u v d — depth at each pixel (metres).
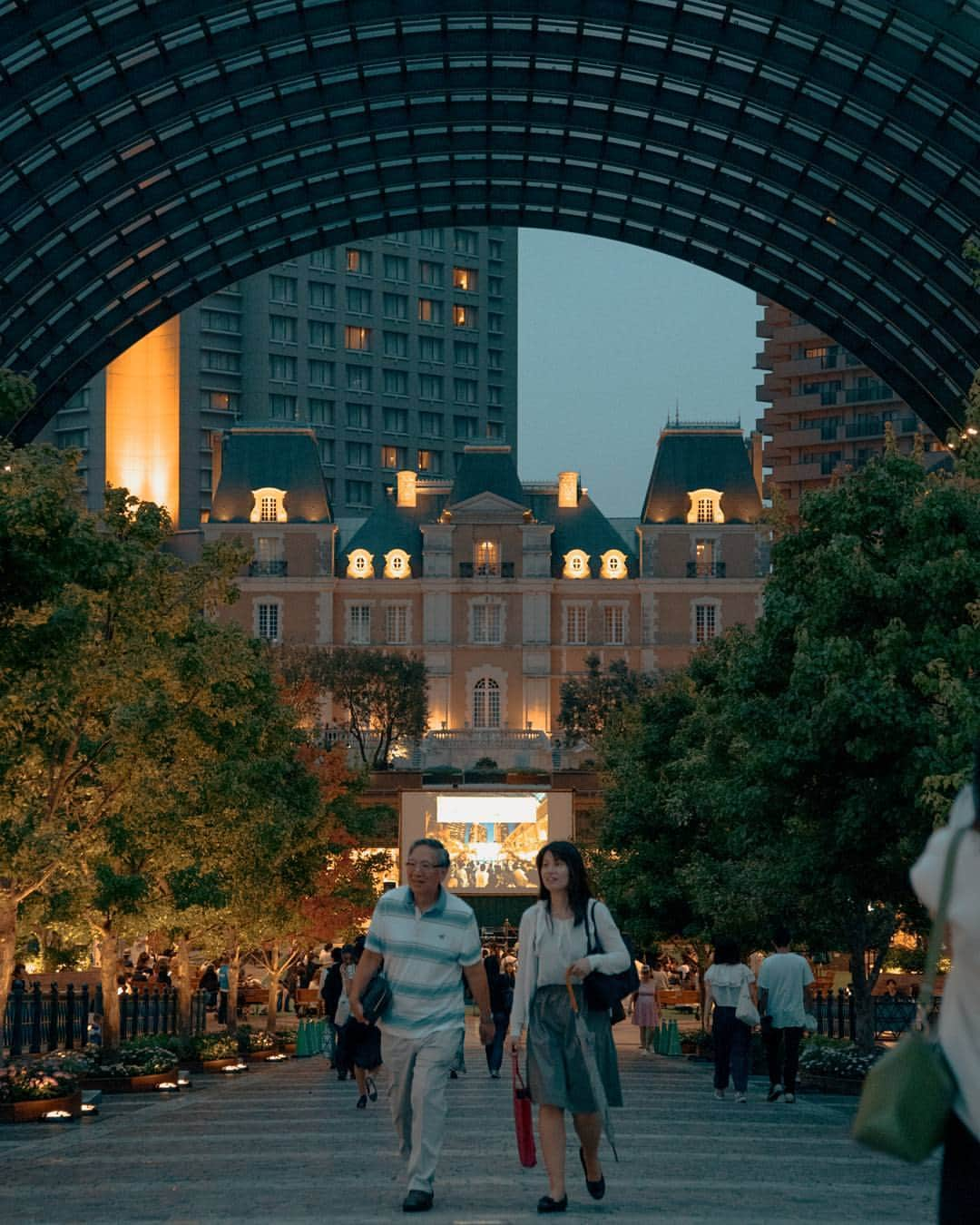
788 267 63.12
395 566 128.88
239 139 54.50
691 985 71.38
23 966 40.16
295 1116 18.62
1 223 47.88
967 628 21.03
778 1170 12.37
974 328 55.31
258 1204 10.01
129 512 25.98
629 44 48.84
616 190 61.12
